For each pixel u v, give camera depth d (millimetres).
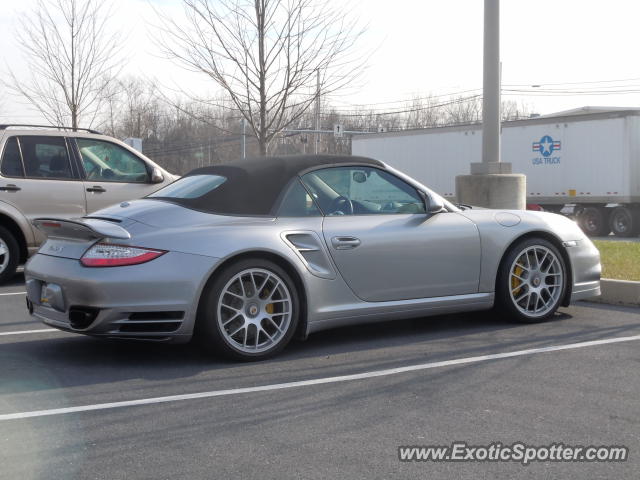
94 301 4832
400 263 5695
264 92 11023
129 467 3346
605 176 21031
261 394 4418
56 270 5074
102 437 3723
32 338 5965
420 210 5945
